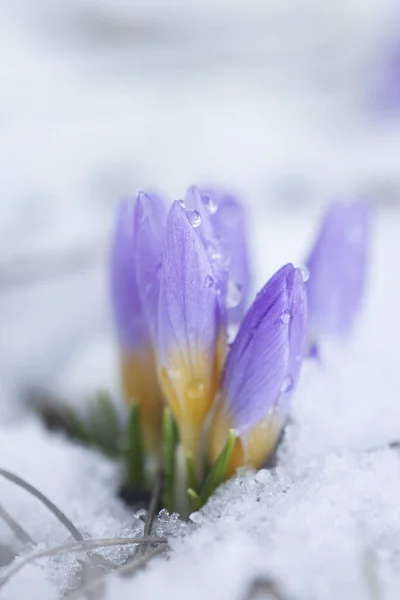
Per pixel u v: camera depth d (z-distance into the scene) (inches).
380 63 20.7
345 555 8.1
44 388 11.9
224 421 9.1
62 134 18.3
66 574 8.5
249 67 23.0
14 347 12.7
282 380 8.8
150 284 9.1
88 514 9.3
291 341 8.8
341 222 10.0
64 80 21.3
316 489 8.6
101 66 22.4
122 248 9.8
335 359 9.9
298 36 24.0
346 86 21.9
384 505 8.5
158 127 19.1
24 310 13.2
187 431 9.2
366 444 9.3
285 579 8.0
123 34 24.0
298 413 9.4
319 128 19.9
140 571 8.3
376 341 11.6
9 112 19.3
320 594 7.9
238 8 25.1
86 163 17.1
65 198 15.9
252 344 8.8
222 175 17.3
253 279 10.4
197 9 24.9
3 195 15.7
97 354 12.1
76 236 14.7
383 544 8.2
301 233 15.1
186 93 21.3
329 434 9.3
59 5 24.7
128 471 9.9
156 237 9.0
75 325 13.0
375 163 17.9
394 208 16.2
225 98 21.1
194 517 8.7
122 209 9.7
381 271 13.5
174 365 9.1
